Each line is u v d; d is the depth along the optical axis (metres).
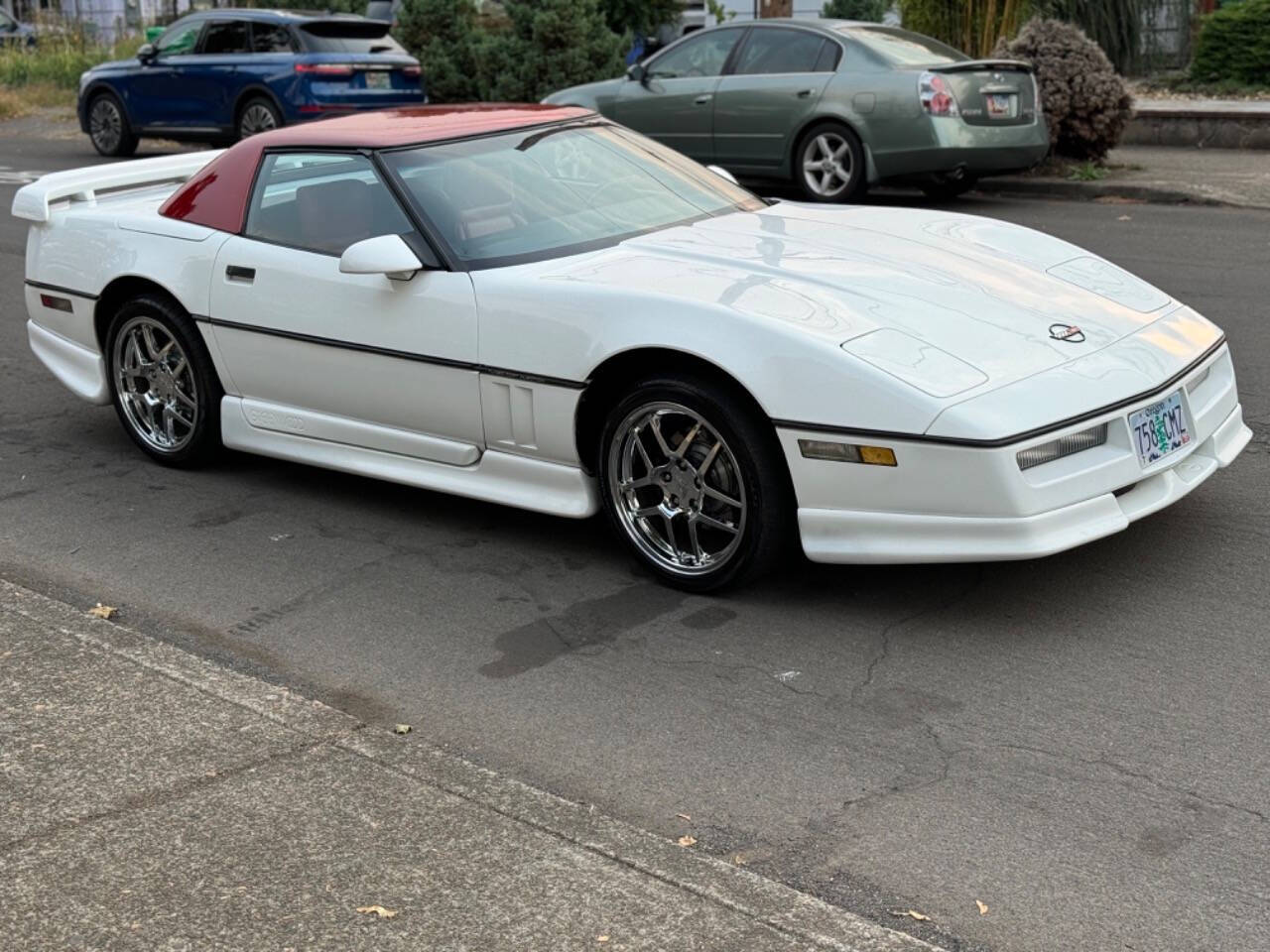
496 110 6.11
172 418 6.29
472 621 4.64
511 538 5.35
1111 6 18.61
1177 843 3.24
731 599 4.70
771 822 3.41
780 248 5.14
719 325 4.44
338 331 5.38
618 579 4.92
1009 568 4.80
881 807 3.45
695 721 3.92
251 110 16.75
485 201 5.36
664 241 5.24
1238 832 3.28
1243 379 6.77
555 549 5.22
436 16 18.84
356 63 16.50
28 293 6.64
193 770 3.54
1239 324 7.77
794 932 2.86
